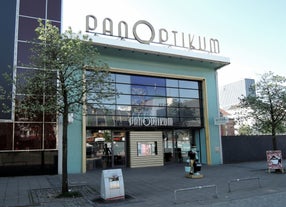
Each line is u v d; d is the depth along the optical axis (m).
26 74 10.98
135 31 19.19
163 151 21.44
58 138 16.06
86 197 9.88
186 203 8.81
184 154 22.41
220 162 21.95
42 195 10.21
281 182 12.63
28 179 13.95
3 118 14.64
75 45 10.52
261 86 17.36
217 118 21.70
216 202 8.87
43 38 10.39
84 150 16.97
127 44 18.14
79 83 10.73
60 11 17.08
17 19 15.76
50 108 10.25
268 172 16.20
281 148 26.08
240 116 20.28
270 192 10.32
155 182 13.12
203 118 22.28
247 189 10.95
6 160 14.77
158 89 20.86
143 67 20.05
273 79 17.14
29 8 16.25
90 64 11.27
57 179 13.98
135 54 19.27
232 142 23.05
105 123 18.30
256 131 19.02
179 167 19.44
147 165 20.30
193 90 22.44
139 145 20.30
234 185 11.93
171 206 8.49
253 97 17.66
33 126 15.55
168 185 12.24
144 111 19.95
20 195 10.20
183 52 20.08
